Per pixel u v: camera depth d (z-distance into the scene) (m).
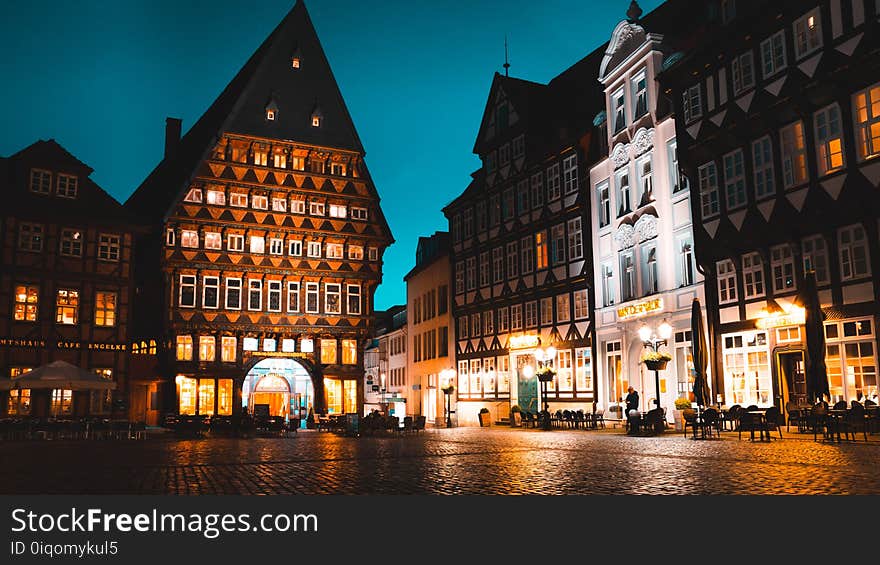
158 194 45.34
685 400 23.84
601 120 32.56
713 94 25.23
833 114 20.75
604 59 32.41
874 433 18.62
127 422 25.97
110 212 36.03
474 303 42.56
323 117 44.22
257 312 41.34
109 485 10.67
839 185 20.44
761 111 22.98
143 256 43.12
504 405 39.16
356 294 44.25
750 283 23.78
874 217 19.47
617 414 29.69
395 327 58.94
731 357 24.39
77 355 34.19
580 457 14.86
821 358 19.22
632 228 29.84
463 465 13.50
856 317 19.92
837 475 10.48
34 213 33.91
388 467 13.26
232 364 40.66
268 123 42.59
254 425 31.03
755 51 23.47
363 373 44.00
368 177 44.84
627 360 29.94
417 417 29.78
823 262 21.16
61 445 21.88
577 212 33.91
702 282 25.78
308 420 37.47
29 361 33.00
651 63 29.02
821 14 20.95
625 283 30.45
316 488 10.14
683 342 26.72
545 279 36.22
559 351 34.88
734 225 24.17
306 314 42.59
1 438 26.11
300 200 43.06
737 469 11.59
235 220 41.16
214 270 40.53
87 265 35.06
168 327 39.12
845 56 20.19
